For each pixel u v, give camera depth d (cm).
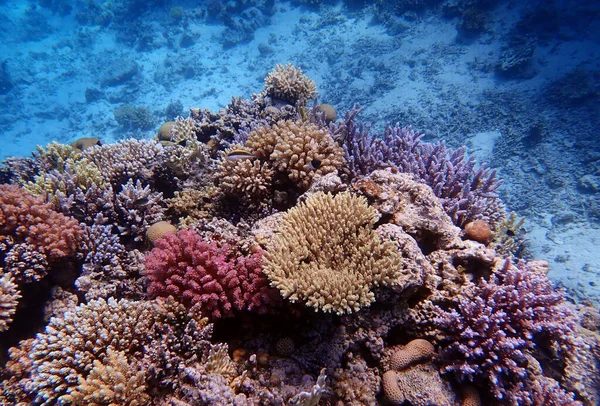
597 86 1817
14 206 493
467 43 2441
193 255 407
